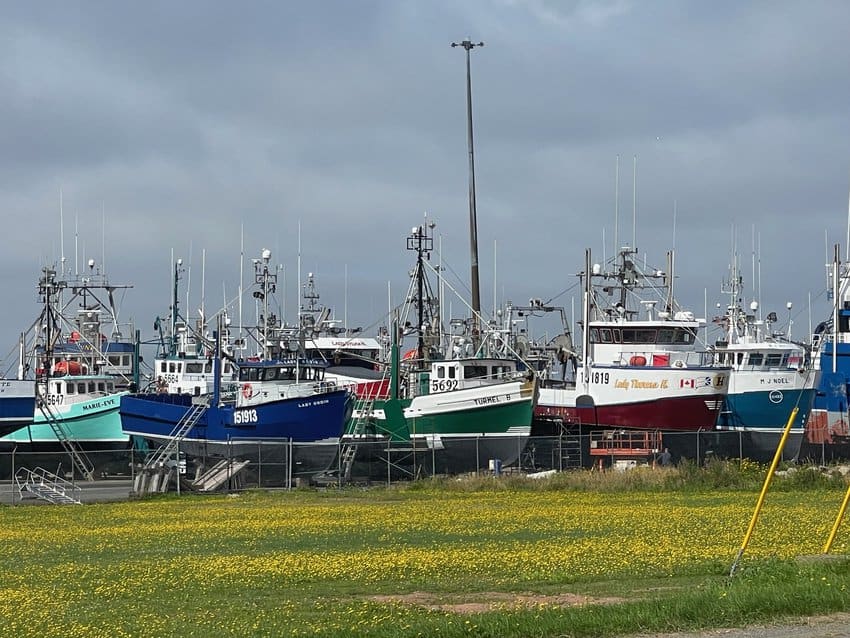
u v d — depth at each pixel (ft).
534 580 105.81
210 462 288.92
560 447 271.69
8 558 137.49
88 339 366.22
